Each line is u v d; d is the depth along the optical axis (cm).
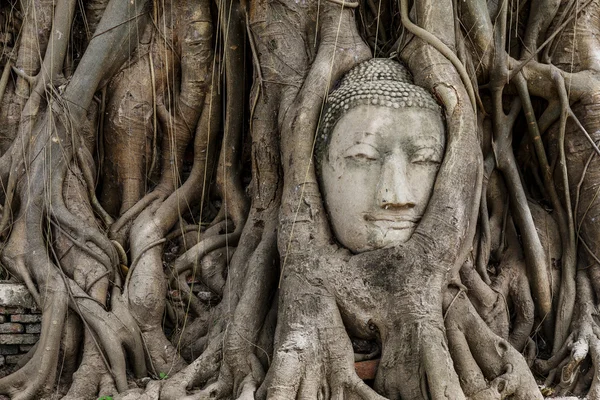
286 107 659
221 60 741
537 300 671
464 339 598
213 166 748
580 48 703
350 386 576
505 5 682
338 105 628
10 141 725
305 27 686
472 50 680
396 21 718
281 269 626
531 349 658
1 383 624
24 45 732
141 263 680
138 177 734
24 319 663
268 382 577
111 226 709
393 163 607
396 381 580
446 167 616
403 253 597
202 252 702
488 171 696
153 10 741
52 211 686
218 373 620
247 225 686
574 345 633
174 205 720
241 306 631
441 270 596
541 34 710
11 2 756
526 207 683
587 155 680
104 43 715
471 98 647
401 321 585
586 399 603
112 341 638
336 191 621
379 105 618
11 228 686
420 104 621
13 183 691
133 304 661
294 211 626
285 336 591
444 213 603
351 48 666
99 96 732
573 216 687
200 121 743
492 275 686
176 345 673
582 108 684
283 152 647
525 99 692
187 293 689
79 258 675
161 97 743
